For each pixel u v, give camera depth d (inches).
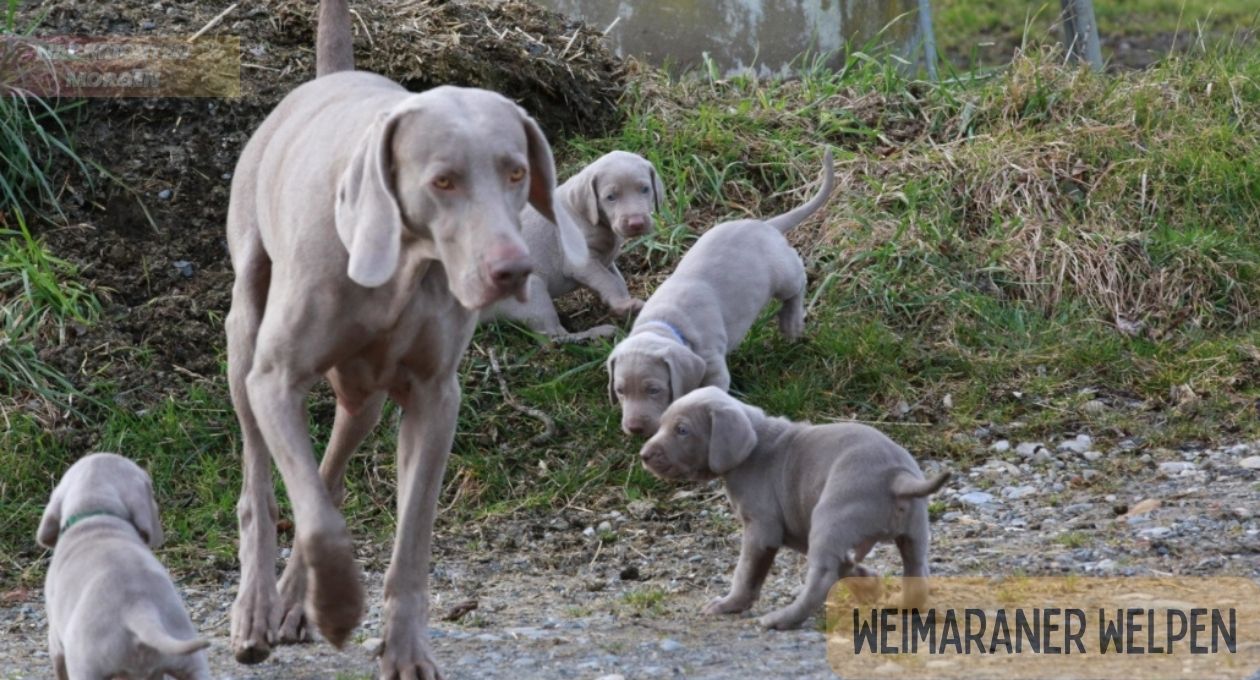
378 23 455.8
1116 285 424.2
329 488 271.6
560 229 226.5
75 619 211.0
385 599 237.0
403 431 242.5
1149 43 887.1
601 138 472.1
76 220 411.8
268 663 257.0
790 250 386.3
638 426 329.1
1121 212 450.6
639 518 335.9
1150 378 389.1
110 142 423.8
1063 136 475.2
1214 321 418.9
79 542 222.2
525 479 353.7
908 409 377.1
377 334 229.1
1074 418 370.9
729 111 483.5
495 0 493.0
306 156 236.2
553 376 382.0
